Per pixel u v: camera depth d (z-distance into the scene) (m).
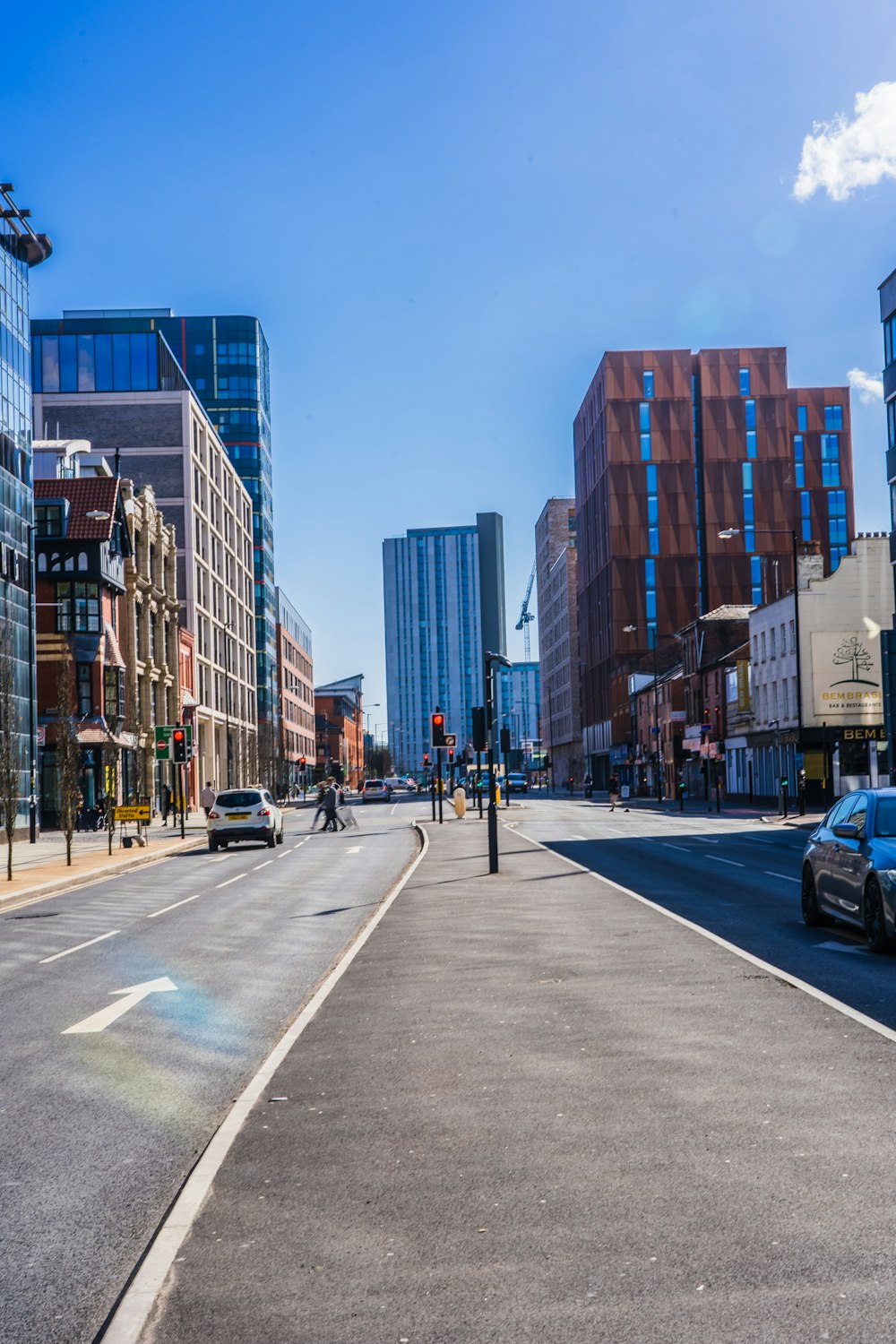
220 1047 9.75
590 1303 4.54
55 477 70.38
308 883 27.02
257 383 141.88
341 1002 11.34
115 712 65.12
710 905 18.72
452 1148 6.56
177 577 92.94
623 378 124.75
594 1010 10.34
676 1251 4.98
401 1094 7.79
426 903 20.48
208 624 99.88
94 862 36.62
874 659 62.47
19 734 53.56
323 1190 5.95
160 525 80.00
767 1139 6.46
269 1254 5.13
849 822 14.72
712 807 66.50
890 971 12.02
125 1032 10.51
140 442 93.75
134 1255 5.30
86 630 63.34
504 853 32.62
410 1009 10.82
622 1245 5.07
